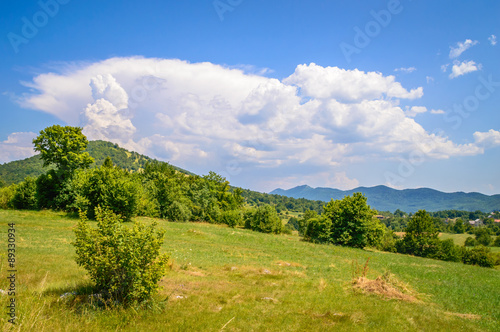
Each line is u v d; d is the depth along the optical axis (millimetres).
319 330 9375
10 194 52688
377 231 55500
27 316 7312
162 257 10203
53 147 48031
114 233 9734
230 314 10055
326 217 55531
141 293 9617
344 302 13141
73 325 7547
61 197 47812
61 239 24578
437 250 63438
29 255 16562
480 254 61062
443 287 20062
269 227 66562
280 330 9055
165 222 51875
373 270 25156
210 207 74625
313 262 27219
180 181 86625
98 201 44406
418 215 66750
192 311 10000
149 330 7996
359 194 54844
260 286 14875
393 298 14852
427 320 11867
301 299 12984
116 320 8328
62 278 12375
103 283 9781
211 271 17984
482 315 13953
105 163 76125
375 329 10078
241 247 34219
